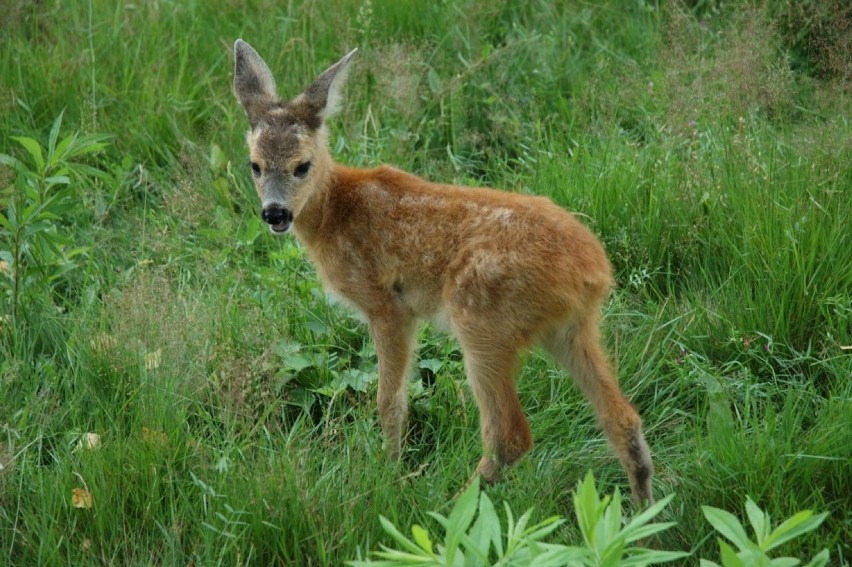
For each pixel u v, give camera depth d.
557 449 9.61
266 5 15.46
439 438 9.94
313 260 10.61
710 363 10.20
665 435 9.82
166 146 13.54
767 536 6.51
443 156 13.80
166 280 10.78
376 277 10.02
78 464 8.82
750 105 12.59
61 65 14.30
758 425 9.07
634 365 10.21
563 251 8.99
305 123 10.38
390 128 13.45
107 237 12.34
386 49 14.20
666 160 11.99
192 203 12.18
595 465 9.48
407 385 10.17
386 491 8.55
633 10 15.73
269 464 8.73
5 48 14.72
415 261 9.70
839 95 12.33
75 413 9.67
